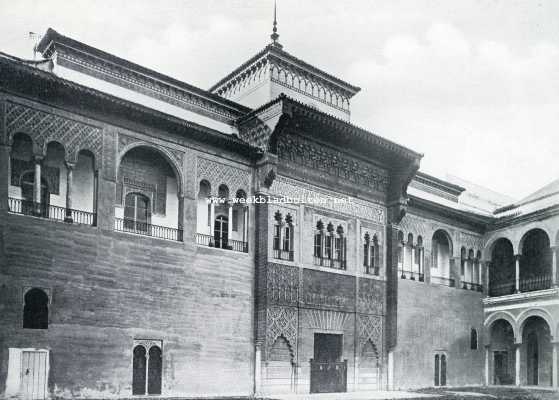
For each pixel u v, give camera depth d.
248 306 25.03
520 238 35.66
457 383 34.09
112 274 21.17
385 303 30.56
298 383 26.02
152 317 21.97
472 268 37.06
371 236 30.62
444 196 39.72
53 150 21.92
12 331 18.72
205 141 24.81
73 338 19.92
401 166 31.17
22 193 21.09
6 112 19.58
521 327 34.50
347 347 28.39
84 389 19.91
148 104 25.25
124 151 22.38
